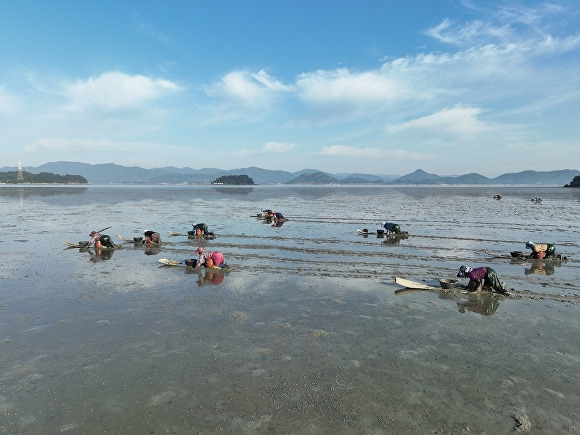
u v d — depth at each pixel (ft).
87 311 36.55
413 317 35.35
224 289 43.86
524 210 152.76
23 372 25.41
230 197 274.98
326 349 28.71
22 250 67.05
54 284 45.73
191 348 28.84
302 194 334.85
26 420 20.58
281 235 84.48
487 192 384.47
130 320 34.32
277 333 31.55
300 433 19.40
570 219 118.42
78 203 195.52
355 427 19.89
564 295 42.22
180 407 21.63
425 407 21.70
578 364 26.63
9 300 39.60
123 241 77.20
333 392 23.09
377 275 50.31
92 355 27.76
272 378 24.63
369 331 32.09
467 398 22.59
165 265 55.93
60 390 23.36
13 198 235.61
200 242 75.56
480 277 42.70
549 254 60.64
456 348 29.01
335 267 54.49
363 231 86.28
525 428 19.94
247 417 20.71
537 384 24.13
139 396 22.70
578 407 21.77
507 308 37.93
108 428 19.88
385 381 24.36
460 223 107.86
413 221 112.98
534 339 30.66
